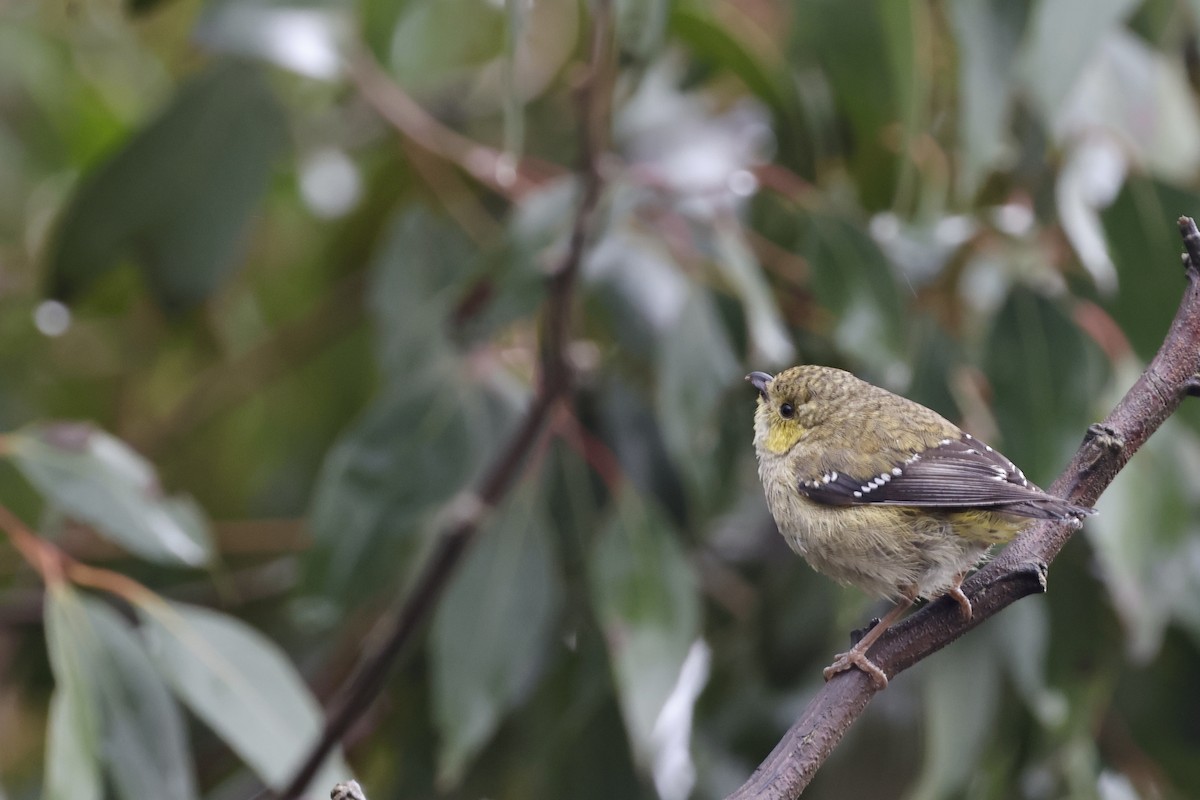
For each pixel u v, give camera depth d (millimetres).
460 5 11305
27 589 11391
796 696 10453
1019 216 10586
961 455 8180
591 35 8969
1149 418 6734
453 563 9195
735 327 10609
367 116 12430
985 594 6730
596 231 9250
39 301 10789
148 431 12406
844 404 8688
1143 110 10094
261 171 10688
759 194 10906
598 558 9547
